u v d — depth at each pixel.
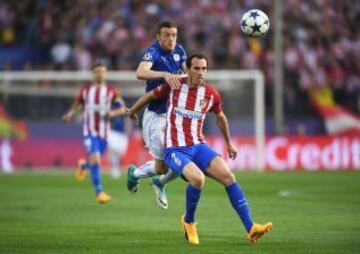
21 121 81.31
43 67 94.62
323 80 94.88
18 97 81.50
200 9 98.50
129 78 81.25
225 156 81.12
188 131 29.23
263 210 42.47
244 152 81.44
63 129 81.38
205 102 29.44
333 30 99.69
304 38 97.56
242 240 30.66
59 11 98.38
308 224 35.97
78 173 53.12
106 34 95.44
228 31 96.56
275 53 82.44
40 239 31.08
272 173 75.81
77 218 39.09
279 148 81.56
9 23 98.19
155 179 35.16
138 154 80.75
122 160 81.00
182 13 98.06
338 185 61.09
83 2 98.56
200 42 95.25
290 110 91.06
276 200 48.66
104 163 82.25
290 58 94.81
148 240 30.69
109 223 36.88
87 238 31.38
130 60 93.62
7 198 50.69
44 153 81.00
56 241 30.45
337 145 81.56
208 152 29.03
